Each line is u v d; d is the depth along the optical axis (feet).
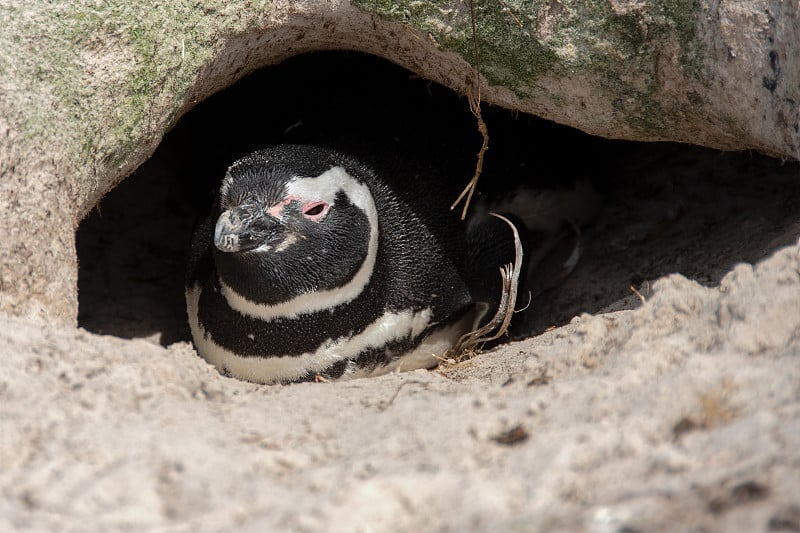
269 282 28.78
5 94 24.79
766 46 24.18
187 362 22.89
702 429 16.99
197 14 27.61
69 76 25.85
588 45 26.58
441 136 34.04
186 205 43.73
